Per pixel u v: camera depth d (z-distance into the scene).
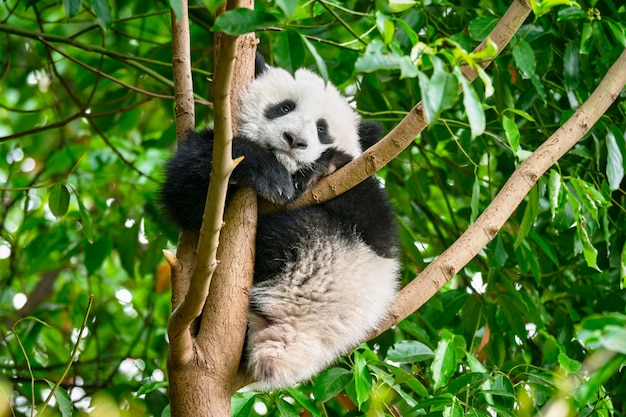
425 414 5.89
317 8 7.20
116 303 10.20
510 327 7.65
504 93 7.48
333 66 7.82
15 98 11.17
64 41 8.03
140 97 9.41
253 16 3.79
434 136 8.47
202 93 8.91
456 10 7.76
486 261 8.34
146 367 8.74
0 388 5.95
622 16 7.68
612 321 3.84
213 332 4.89
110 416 7.65
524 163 5.88
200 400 4.74
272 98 6.28
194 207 5.68
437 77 3.86
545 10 5.10
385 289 6.00
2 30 7.94
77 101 8.52
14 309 9.84
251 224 5.24
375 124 6.92
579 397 4.70
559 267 8.32
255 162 5.39
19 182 9.84
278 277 5.72
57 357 9.29
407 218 9.16
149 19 9.40
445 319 7.54
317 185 5.58
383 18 4.12
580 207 6.07
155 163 9.40
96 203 9.00
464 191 8.87
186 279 5.24
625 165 7.07
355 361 5.43
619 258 7.61
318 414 5.68
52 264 9.32
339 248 5.83
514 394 5.62
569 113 7.28
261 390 5.84
